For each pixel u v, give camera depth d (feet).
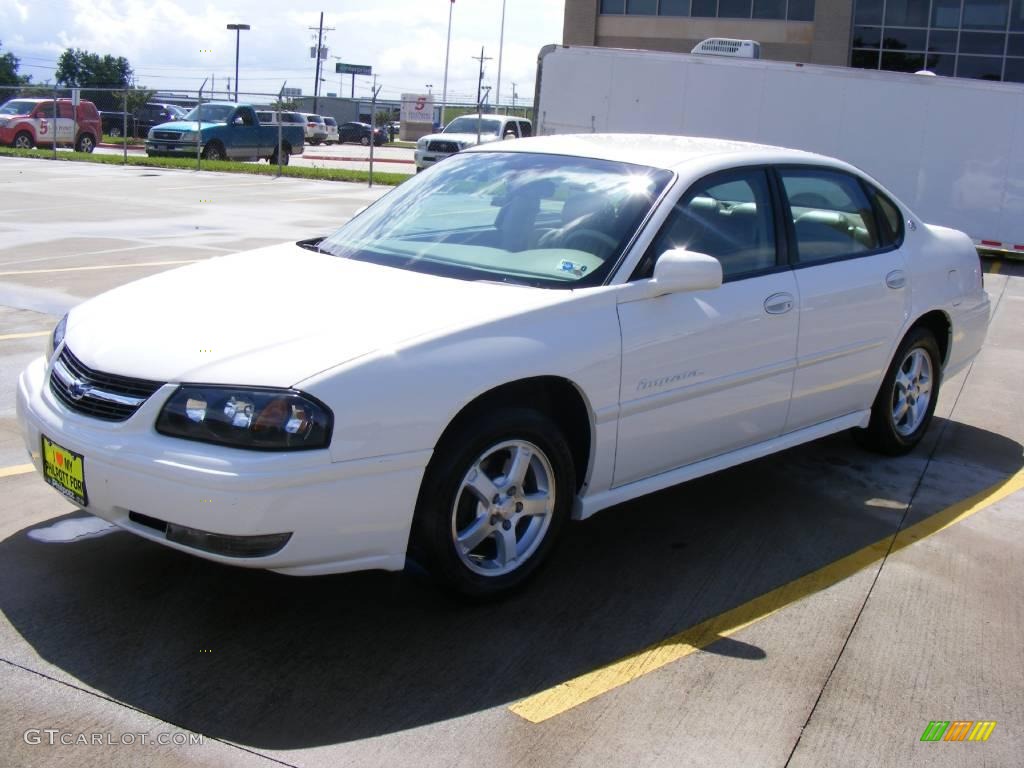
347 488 10.50
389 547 11.02
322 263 13.92
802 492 17.10
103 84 251.19
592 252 13.38
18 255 36.35
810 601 13.08
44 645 11.03
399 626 11.88
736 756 9.73
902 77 51.31
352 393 10.47
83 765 9.08
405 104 91.45
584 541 14.74
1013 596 13.48
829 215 16.71
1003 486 17.78
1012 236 51.03
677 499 16.57
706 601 12.98
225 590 12.50
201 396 10.38
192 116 99.96
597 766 9.48
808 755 9.82
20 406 12.33
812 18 92.58
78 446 10.89
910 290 17.81
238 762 9.25
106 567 12.91
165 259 36.40
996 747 10.12
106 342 11.57
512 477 12.16
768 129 53.88
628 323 12.89
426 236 14.47
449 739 9.77
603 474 13.15
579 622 12.23
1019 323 33.83
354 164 113.29
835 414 17.10
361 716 10.07
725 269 14.48
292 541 10.34
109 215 50.44
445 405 11.02
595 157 15.14
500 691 10.66
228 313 11.79
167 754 9.30
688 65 54.54
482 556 12.50
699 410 14.07
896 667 11.53
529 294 12.44
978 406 23.12
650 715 10.35
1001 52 88.02
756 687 10.98
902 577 13.92
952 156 51.24
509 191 14.82
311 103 231.30
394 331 11.19
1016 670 11.59
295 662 11.00
